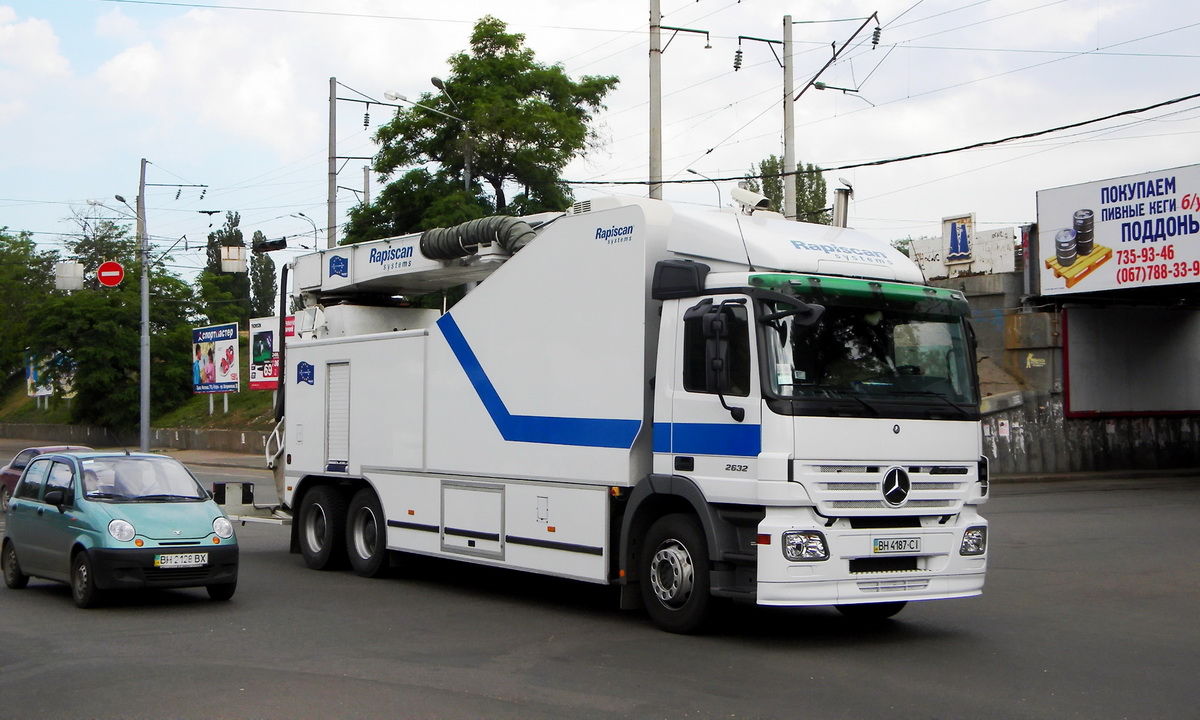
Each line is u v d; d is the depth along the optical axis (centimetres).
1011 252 3316
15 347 6425
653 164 2481
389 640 941
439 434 1230
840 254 981
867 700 727
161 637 956
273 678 789
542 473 1084
